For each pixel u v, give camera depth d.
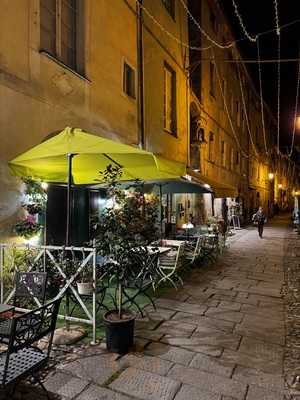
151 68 12.04
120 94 9.95
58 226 7.65
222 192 12.75
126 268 4.54
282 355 4.39
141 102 11.16
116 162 6.14
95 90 8.70
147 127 11.65
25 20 6.51
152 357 4.21
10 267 5.71
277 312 6.12
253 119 32.81
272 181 45.06
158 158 5.82
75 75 7.91
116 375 3.78
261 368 4.04
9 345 2.84
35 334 3.16
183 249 8.21
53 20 7.68
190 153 16.78
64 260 4.98
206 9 18.33
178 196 14.95
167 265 7.82
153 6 12.17
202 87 17.67
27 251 5.73
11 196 6.12
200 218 17.97
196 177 11.56
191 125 16.92
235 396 3.45
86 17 8.34
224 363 4.13
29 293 4.48
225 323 5.48
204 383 3.67
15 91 6.22
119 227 4.41
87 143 5.28
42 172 6.53
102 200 9.49
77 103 7.99
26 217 6.38
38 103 6.80
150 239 4.67
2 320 3.87
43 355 3.26
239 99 27.08
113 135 9.53
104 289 5.21
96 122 8.73
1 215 5.93
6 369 2.82
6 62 6.04
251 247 15.04
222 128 21.83
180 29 14.94
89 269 5.09
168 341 4.71
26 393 3.41
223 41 22.09
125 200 4.65
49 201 7.39
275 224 30.25
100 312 5.64
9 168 6.07
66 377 3.71
